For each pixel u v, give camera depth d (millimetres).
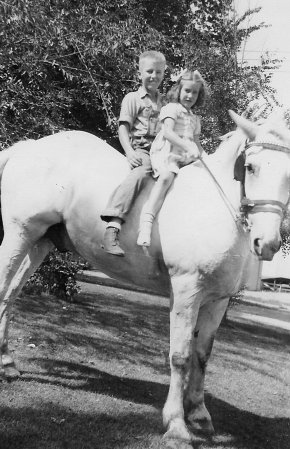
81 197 3996
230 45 8977
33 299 8883
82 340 6441
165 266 3738
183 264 3572
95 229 3957
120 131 4020
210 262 3508
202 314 3928
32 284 9062
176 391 3633
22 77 6508
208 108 7449
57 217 4172
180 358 3605
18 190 4238
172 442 3473
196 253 3527
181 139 3691
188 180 3719
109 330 7578
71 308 8844
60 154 4223
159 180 3695
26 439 3289
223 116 7711
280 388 6188
